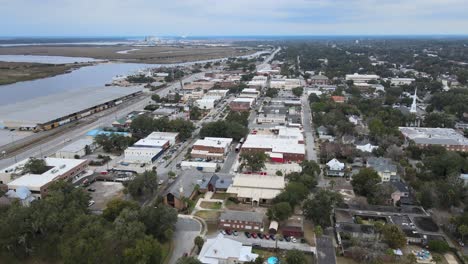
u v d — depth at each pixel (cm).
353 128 19025
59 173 13138
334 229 10331
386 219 10812
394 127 19650
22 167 13738
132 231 8838
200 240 9388
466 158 15438
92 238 8588
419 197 11706
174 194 11594
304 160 14700
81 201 10906
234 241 9338
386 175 13538
